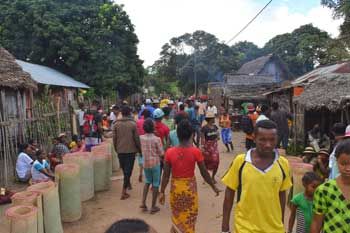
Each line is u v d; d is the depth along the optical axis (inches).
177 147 209.3
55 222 236.4
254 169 128.6
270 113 436.5
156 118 334.6
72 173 269.3
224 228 139.6
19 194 222.4
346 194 116.6
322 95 462.3
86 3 1213.7
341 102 398.9
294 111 589.3
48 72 882.8
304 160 308.5
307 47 1330.0
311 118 544.7
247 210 129.3
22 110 482.0
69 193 268.7
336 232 116.5
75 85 856.9
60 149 414.6
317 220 122.2
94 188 350.9
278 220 129.5
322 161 247.6
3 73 487.2
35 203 215.2
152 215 284.0
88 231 255.3
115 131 325.7
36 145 416.5
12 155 392.5
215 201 316.5
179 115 307.1
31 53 1043.9
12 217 190.1
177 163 206.1
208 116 343.9
